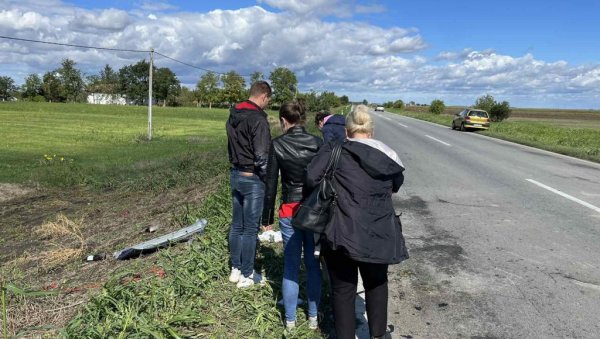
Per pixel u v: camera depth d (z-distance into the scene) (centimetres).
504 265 525
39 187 1223
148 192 1123
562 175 1166
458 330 382
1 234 792
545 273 501
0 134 2742
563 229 668
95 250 628
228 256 508
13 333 374
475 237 633
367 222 294
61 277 520
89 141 2488
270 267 490
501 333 376
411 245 602
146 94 14238
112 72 14850
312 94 6475
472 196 902
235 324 374
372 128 330
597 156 1630
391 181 313
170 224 711
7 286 341
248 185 418
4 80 13400
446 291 458
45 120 4188
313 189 312
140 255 545
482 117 3145
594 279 484
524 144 2098
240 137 409
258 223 430
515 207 807
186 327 360
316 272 364
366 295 328
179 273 443
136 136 2820
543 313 409
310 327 370
